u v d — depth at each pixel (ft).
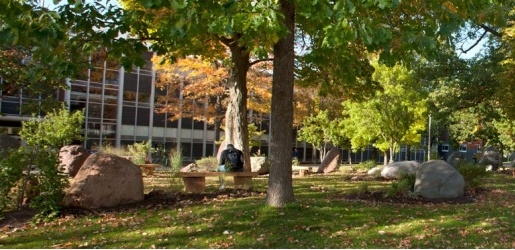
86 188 27.81
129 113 116.06
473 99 67.87
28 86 55.31
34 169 28.19
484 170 44.09
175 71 87.30
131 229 23.34
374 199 32.96
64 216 26.08
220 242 20.81
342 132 104.53
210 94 84.28
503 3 27.91
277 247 20.08
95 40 26.63
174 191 34.40
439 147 191.52
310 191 37.27
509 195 38.19
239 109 48.03
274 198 27.25
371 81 45.83
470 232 23.27
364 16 21.36
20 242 21.09
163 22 25.88
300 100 112.16
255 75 78.18
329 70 40.27
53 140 48.93
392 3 18.78
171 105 94.27
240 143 47.73
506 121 96.99
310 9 20.39
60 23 23.84
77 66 26.73
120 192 29.04
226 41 44.24
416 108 78.74
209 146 131.85
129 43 27.20
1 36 19.24
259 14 19.52
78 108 107.14
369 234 22.44
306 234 22.17
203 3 19.45
